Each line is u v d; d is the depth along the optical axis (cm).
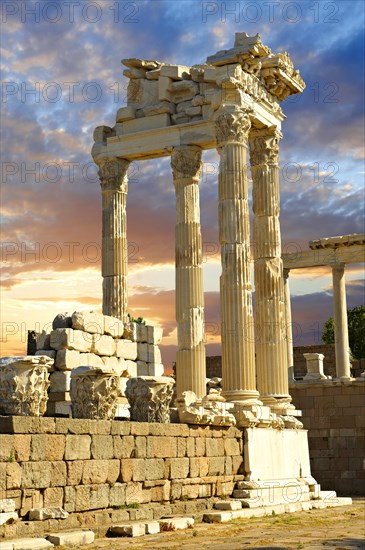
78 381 2234
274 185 3466
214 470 2662
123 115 3581
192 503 2450
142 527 2003
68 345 2738
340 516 2641
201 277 3428
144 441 2289
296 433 3266
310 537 1975
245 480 2852
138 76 3600
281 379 3325
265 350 3341
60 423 1977
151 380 2477
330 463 4384
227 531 2109
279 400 3309
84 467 2036
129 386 2512
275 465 3059
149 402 2483
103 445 2112
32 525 1805
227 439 2783
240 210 3209
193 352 3366
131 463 2219
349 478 4325
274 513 2664
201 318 3400
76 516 1964
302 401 4484
